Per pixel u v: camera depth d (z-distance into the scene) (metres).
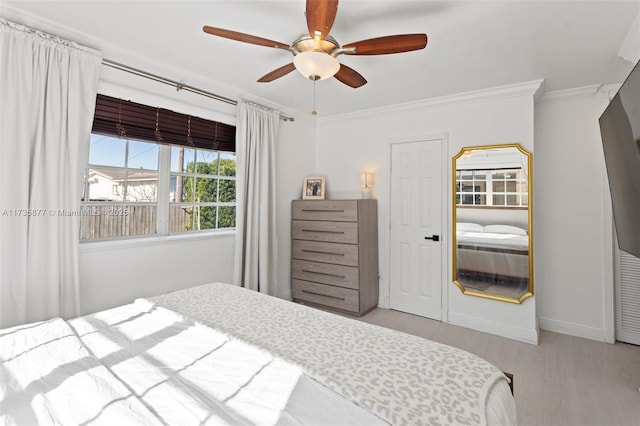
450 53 2.29
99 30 2.06
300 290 3.80
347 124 4.01
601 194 2.89
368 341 1.35
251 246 3.23
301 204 3.78
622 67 2.49
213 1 1.75
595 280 2.91
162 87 2.58
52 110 1.96
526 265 2.86
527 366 2.39
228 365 1.15
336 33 2.02
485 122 3.06
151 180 2.74
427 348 1.29
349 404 0.95
